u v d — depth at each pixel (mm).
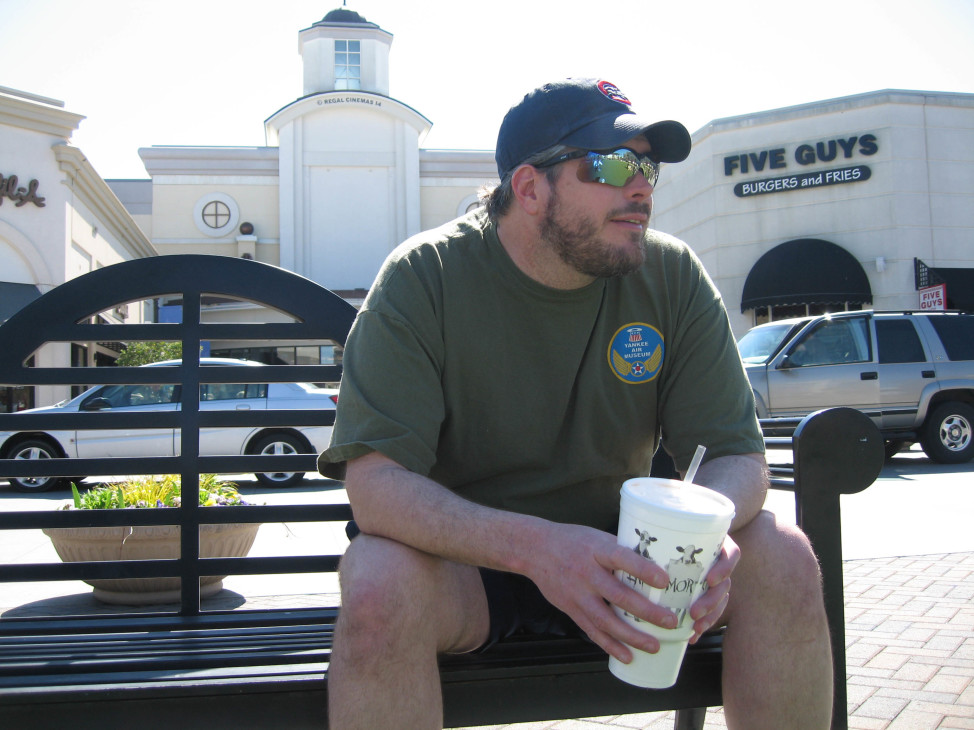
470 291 1590
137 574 1886
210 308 24031
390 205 29562
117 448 9188
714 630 1595
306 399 9617
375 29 30969
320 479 9891
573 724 2445
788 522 1489
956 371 9195
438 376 1570
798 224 18250
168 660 1505
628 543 1222
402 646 1242
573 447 1644
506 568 1304
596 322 1644
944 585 3975
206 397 9516
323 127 29391
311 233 29203
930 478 8086
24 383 1907
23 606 3877
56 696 1374
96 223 18344
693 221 19891
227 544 3723
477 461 1651
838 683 1697
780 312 18453
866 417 1745
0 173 14773
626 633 1212
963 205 17781
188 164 28812
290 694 1422
